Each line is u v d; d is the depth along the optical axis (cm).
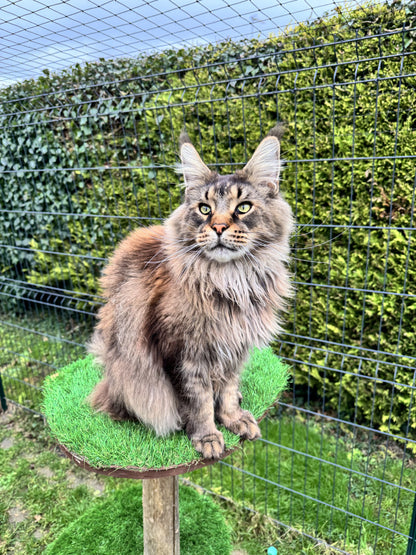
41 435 126
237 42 110
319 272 115
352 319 113
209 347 56
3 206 176
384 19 94
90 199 145
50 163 145
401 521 93
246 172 57
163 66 123
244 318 57
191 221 56
